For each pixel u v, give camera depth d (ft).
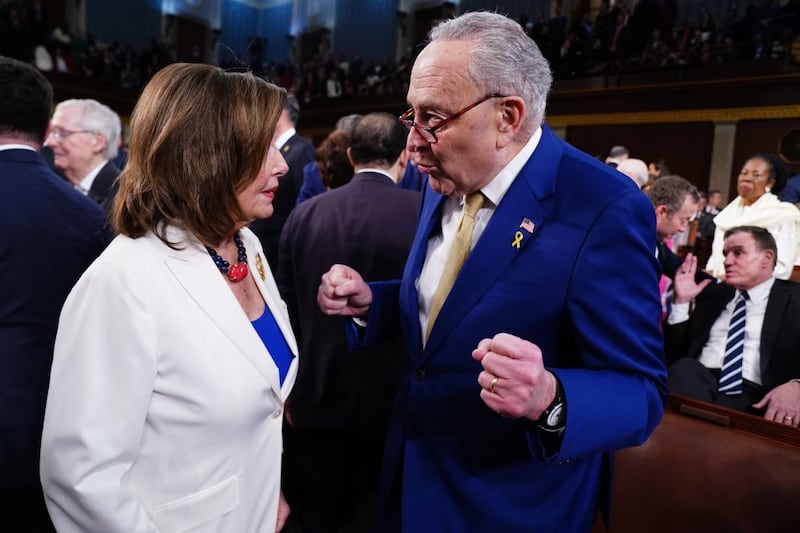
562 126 30.01
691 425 4.39
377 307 4.05
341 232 5.55
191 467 2.81
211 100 2.79
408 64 39.34
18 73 4.12
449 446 3.46
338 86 42.60
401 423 3.84
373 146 5.67
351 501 6.77
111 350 2.60
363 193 5.63
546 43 33.99
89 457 2.53
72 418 2.55
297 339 5.95
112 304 2.60
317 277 5.64
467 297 3.30
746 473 4.08
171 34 54.90
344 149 7.18
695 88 25.55
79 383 2.56
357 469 6.50
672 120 26.35
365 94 37.42
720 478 4.15
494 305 3.24
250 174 2.90
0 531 4.13
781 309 6.44
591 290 3.03
